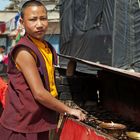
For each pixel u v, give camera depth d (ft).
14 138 9.13
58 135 15.48
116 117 16.48
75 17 30.32
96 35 27.53
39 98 8.71
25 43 8.84
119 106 17.17
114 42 25.88
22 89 8.93
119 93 17.13
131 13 25.49
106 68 13.43
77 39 29.86
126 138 12.48
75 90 20.74
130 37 25.59
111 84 18.03
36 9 9.05
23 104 8.96
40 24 9.04
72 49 30.53
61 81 20.48
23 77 8.94
